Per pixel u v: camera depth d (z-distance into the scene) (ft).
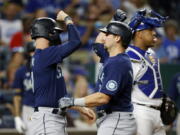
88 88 104.12
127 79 52.85
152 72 62.64
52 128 55.11
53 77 55.88
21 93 87.92
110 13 132.77
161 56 116.67
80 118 101.91
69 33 55.47
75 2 132.26
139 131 61.62
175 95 84.99
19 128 86.94
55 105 55.72
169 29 119.55
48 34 56.90
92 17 128.98
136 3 125.49
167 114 64.69
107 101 52.26
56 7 133.59
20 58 105.09
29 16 119.44
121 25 53.72
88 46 124.06
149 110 62.18
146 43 62.95
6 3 124.98
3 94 101.50
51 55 55.42
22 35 114.83
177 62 115.24
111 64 52.60
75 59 120.26
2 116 97.30
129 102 54.19
